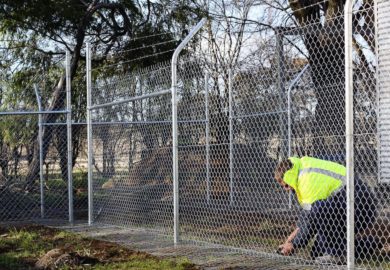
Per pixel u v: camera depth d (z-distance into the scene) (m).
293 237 7.42
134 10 18.08
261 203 10.33
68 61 11.30
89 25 17.59
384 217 7.23
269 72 9.90
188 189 11.51
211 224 10.18
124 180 10.82
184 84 11.08
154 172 11.02
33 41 18.11
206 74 11.29
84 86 17.20
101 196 11.17
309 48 9.66
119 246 8.48
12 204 12.40
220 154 11.47
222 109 11.47
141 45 17.86
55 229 10.25
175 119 8.61
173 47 18.14
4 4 16.25
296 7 12.48
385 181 6.52
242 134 10.97
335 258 6.96
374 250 6.97
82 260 7.47
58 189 13.11
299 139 10.20
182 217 10.84
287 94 9.95
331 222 7.09
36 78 18.08
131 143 10.95
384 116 6.51
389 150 6.46
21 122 13.16
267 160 10.48
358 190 7.02
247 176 10.80
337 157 8.12
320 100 9.80
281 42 9.64
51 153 13.26
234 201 10.88
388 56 6.50
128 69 17.86
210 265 7.12
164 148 11.18
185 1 18.89
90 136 10.94
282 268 6.84
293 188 7.33
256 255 7.64
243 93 10.63
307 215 7.24
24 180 12.90
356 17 8.62
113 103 10.20
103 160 11.25
